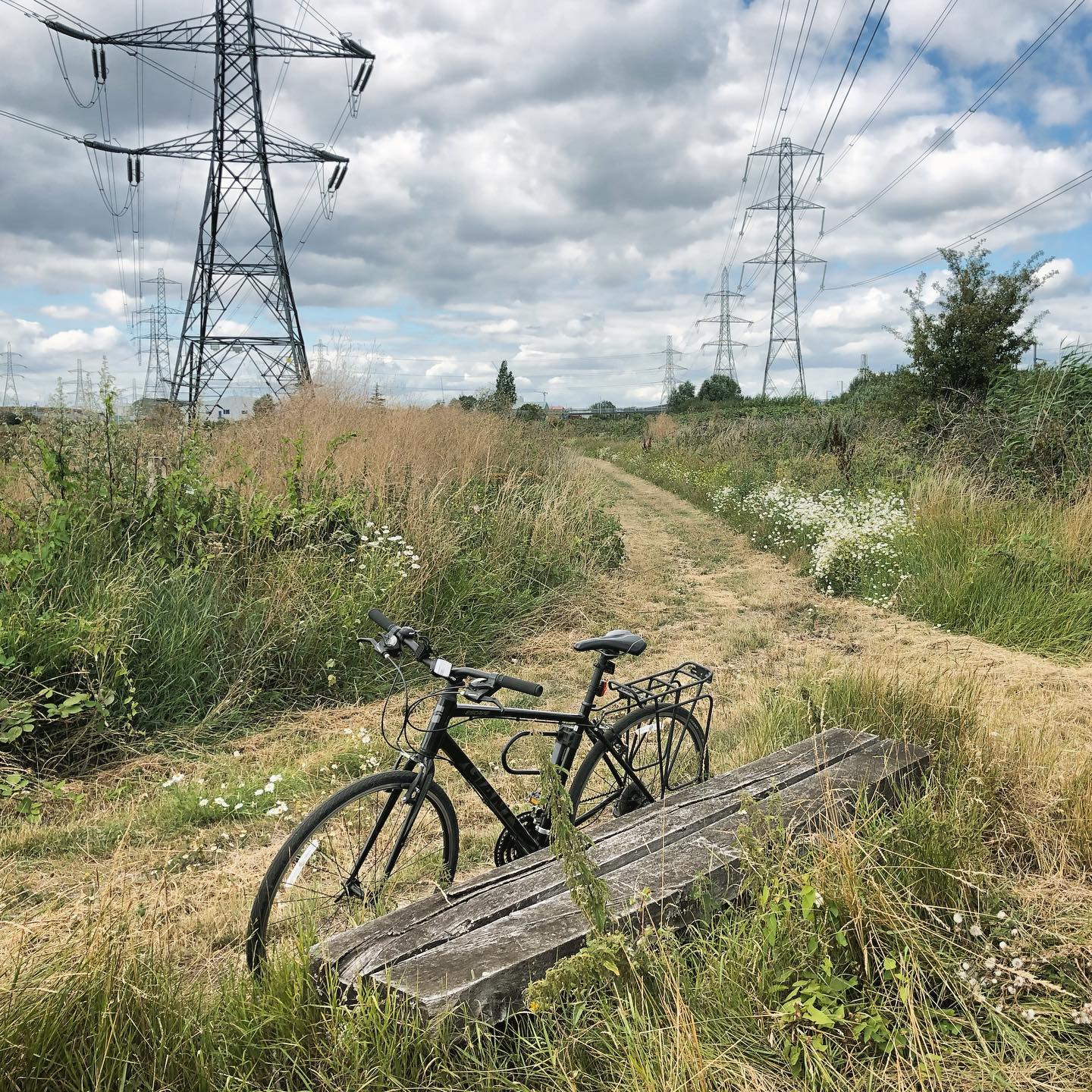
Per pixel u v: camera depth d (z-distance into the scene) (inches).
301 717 230.7
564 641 309.3
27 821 169.2
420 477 383.6
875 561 379.6
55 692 195.3
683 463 927.0
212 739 213.3
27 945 96.0
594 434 1764.3
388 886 116.3
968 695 177.6
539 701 244.2
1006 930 105.0
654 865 107.9
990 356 578.9
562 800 94.3
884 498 457.4
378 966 90.0
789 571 428.8
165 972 94.4
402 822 115.5
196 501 274.7
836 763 140.0
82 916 101.5
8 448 282.7
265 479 335.3
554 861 114.9
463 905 102.3
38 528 232.2
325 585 271.0
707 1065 80.7
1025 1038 89.4
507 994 87.4
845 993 94.3
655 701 154.3
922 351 596.1
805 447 773.3
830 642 298.8
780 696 206.1
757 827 110.0
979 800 133.1
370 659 261.6
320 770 190.4
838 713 180.5
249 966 101.6
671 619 339.3
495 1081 82.9
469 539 348.5
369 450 388.2
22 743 193.2
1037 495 402.9
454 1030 83.7
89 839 161.0
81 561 230.1
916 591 339.3
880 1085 84.4
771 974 93.6
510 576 348.8
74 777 191.3
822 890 101.7
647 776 162.6
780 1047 87.5
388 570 286.0
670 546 509.7
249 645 240.2
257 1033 88.4
